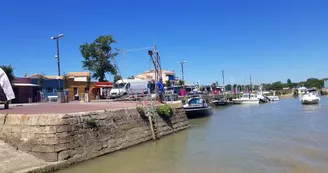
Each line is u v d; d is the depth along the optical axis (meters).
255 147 16.70
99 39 54.19
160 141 19.05
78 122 13.42
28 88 43.16
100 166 12.88
